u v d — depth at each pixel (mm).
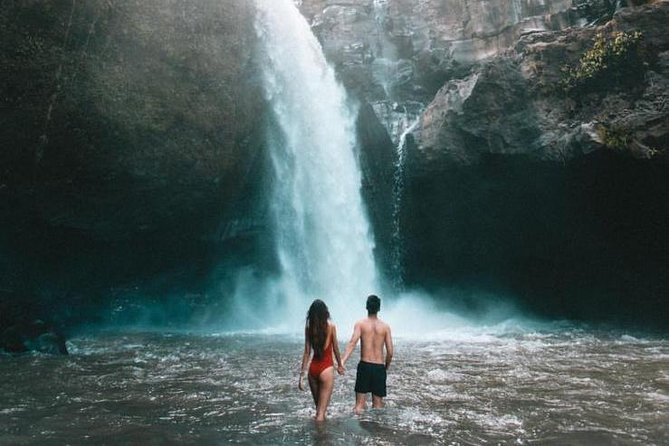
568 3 21125
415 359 12250
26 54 13211
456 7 23984
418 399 8383
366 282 22328
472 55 22938
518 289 22609
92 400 8414
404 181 21781
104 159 15258
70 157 14711
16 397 8609
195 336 18000
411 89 23688
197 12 16266
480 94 18891
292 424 7020
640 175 16562
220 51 17016
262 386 9500
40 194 15062
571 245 20109
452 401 8234
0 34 12797
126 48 14844
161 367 11477
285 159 20578
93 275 19469
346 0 25609
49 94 13789
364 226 22625
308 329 7324
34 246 16859
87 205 16125
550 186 18625
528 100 18422
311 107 21453
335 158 22203
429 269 23219
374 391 7559
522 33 20953
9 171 14117
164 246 19516
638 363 11578
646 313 19859
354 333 7680
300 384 7211
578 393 8727
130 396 8695
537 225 20281
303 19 22281
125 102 15094
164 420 7262
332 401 8289
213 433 6641
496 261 22047
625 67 17219
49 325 14547
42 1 13102
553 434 6555
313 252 21594
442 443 6215
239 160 18641
